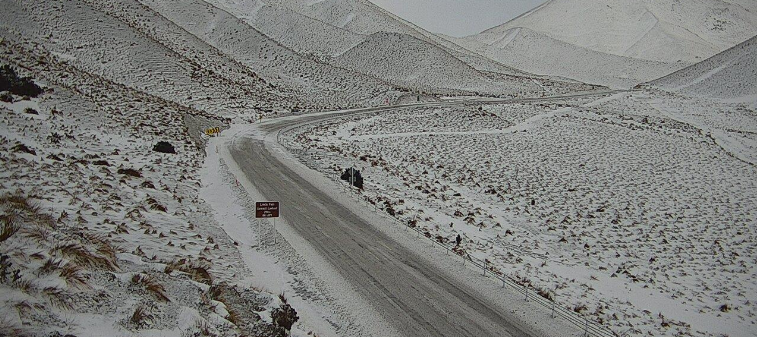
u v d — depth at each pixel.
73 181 15.52
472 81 102.31
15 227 8.85
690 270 18.89
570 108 65.81
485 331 11.65
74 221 11.99
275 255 14.84
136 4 72.25
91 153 20.50
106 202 14.51
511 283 14.61
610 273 17.72
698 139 51.19
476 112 57.62
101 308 7.43
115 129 26.38
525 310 12.92
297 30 117.00
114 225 12.81
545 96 86.06
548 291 14.84
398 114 54.12
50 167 16.23
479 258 16.98
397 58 106.25
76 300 7.31
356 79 78.12
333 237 16.97
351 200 21.59
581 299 14.86
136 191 16.94
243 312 9.79
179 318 8.11
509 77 117.50
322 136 39.59
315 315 11.45
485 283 14.39
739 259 20.44
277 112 51.50
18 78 26.33
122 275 8.77
